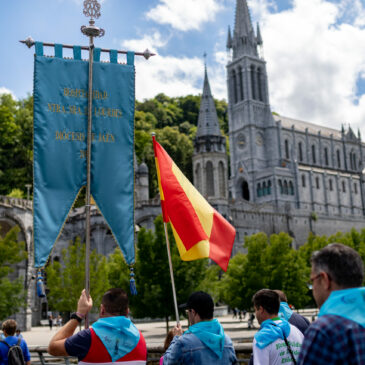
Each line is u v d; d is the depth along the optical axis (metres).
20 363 9.85
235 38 164.00
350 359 3.95
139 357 6.50
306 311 74.19
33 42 10.55
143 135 142.25
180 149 149.25
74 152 10.40
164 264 43.00
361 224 131.25
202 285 43.97
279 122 152.38
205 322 6.66
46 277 51.66
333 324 4.06
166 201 10.26
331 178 154.00
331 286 4.43
